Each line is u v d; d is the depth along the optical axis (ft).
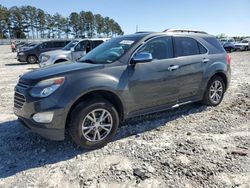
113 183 11.54
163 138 15.80
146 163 13.00
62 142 15.56
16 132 17.15
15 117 20.18
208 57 20.01
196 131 16.80
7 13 322.34
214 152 13.91
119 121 15.85
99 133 14.64
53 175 12.26
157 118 19.16
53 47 68.69
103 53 16.89
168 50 17.70
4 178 12.10
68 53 44.37
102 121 14.66
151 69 16.42
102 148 14.71
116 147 14.79
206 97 20.72
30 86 13.78
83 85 13.85
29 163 13.38
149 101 16.62
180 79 18.03
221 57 21.04
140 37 16.94
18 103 14.40
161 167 12.61
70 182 11.71
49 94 13.39
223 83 21.74
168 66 17.25
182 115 19.75
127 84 15.37
